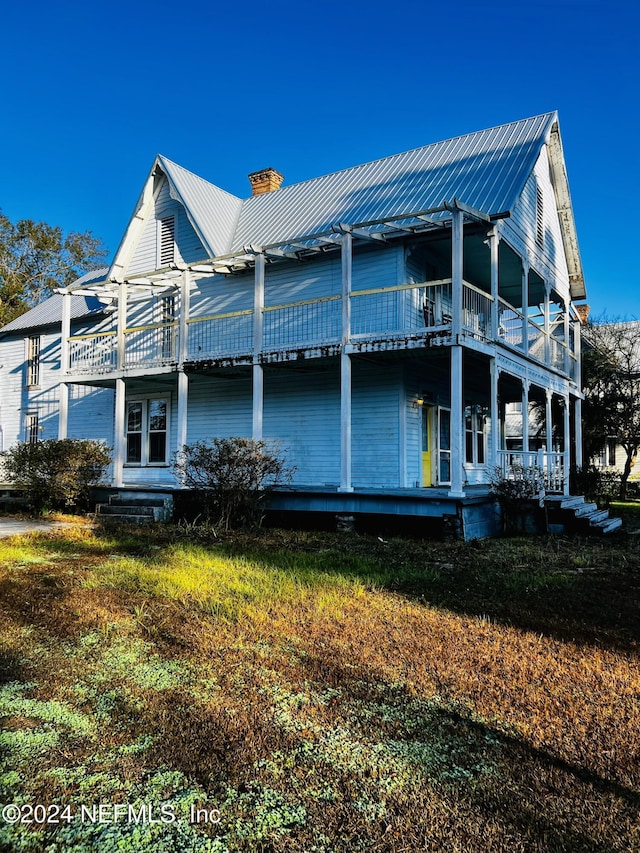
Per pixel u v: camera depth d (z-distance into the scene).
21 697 3.79
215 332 16.31
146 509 13.65
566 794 2.82
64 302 17.09
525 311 14.32
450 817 2.63
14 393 21.97
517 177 13.13
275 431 15.34
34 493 14.70
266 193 18.52
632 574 8.05
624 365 23.67
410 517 11.70
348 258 12.38
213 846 2.46
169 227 17.69
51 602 6.04
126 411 18.61
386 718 3.56
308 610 5.83
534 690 4.01
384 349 11.79
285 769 3.00
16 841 2.49
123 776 2.93
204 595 6.29
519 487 11.86
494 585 7.23
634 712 3.69
